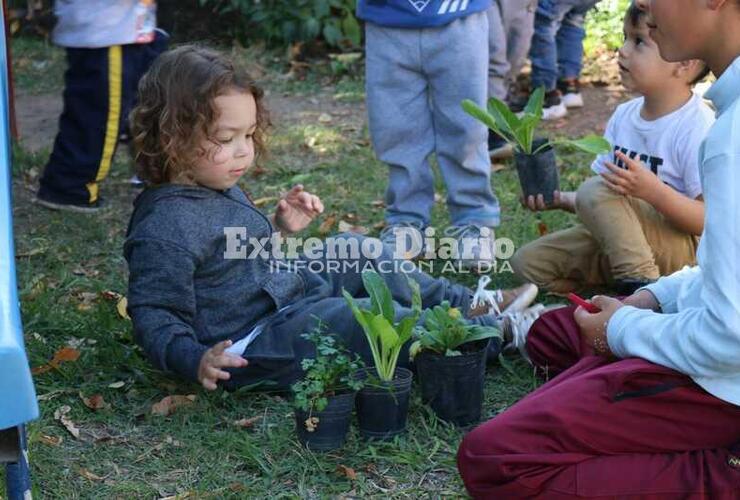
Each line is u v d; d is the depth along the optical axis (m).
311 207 3.13
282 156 5.26
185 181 2.93
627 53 3.29
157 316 2.84
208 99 2.78
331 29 7.27
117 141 4.50
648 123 3.36
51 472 2.54
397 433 2.70
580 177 4.82
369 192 4.74
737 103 2.08
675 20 2.15
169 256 2.85
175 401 2.86
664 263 3.42
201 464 2.60
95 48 4.33
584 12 5.93
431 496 2.47
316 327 2.93
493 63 5.05
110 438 2.71
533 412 2.29
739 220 2.04
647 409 2.25
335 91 6.64
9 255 1.71
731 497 2.21
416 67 3.89
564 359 2.95
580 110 6.06
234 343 2.95
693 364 2.16
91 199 4.55
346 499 2.46
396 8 3.82
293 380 2.92
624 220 3.33
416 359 2.80
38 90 6.63
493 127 3.41
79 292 3.71
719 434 2.25
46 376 3.03
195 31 7.68
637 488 2.23
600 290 3.66
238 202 2.99
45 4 7.66
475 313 3.23
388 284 3.21
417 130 3.98
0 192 1.88
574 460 2.27
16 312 1.57
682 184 3.33
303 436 2.64
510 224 4.25
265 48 7.48
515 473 2.25
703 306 2.17
